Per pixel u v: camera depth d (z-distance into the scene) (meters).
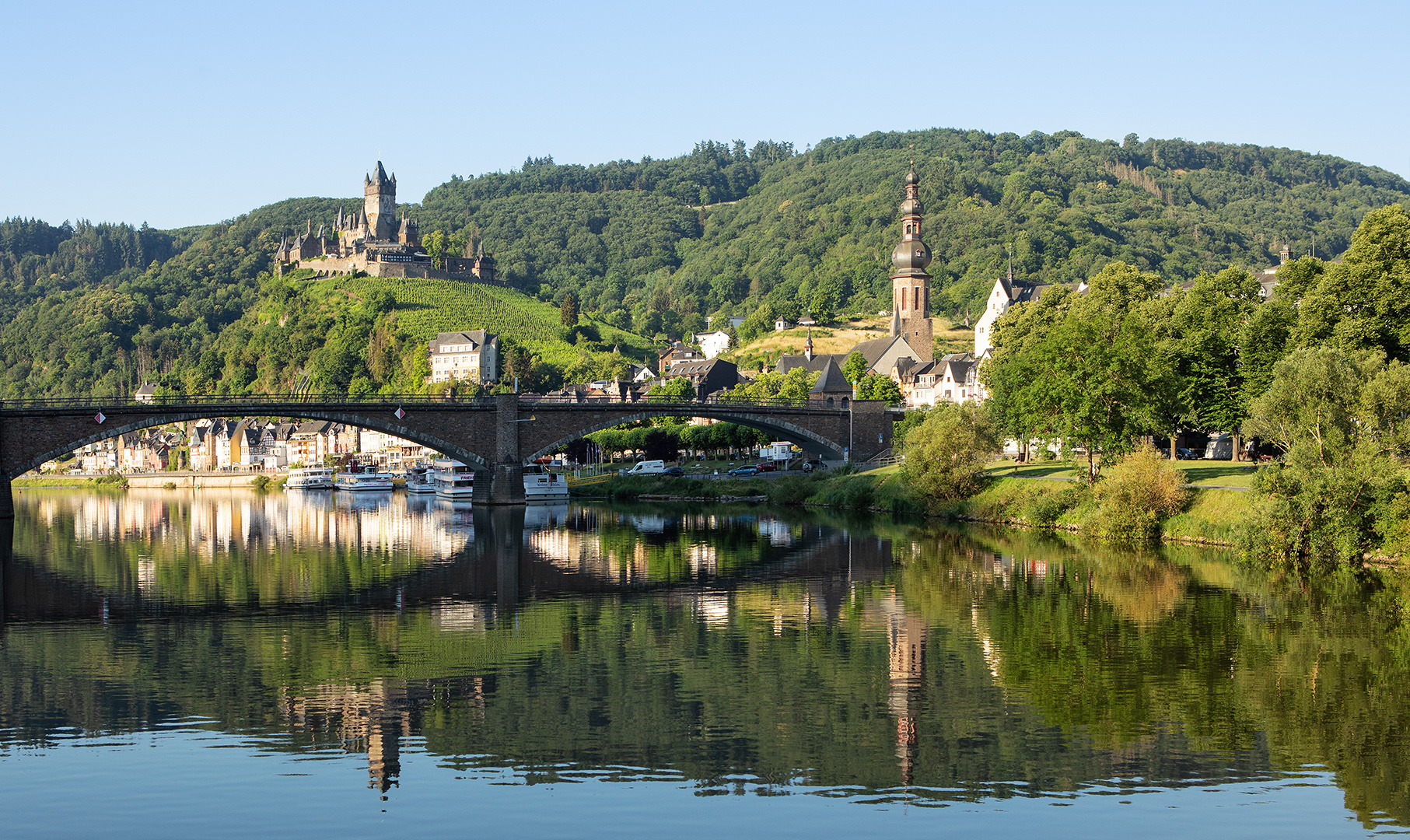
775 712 50.09
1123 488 100.69
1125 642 61.94
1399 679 53.88
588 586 83.56
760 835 37.72
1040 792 41.06
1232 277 129.00
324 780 42.34
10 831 37.88
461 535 121.75
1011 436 132.75
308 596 80.12
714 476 187.62
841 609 72.62
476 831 37.88
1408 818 38.56
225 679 56.06
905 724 48.38
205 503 196.25
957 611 71.12
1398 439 81.81
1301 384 84.25
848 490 143.50
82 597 80.06
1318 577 79.38
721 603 75.56
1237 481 104.06
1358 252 102.69
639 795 40.97
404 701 52.16
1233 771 42.94
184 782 42.19
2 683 55.44
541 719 49.19
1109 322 118.06
